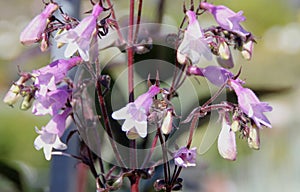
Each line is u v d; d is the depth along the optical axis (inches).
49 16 20.3
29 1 57.3
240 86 20.2
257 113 20.1
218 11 20.4
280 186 37.3
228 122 20.2
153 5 28.8
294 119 38.0
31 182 27.0
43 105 20.4
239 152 36.6
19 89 20.5
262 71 35.9
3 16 54.5
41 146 20.5
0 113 43.4
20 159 39.6
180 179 20.8
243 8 58.9
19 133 43.4
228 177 35.6
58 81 20.3
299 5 60.0
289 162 37.9
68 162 24.6
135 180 20.9
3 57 43.1
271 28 57.3
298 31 54.7
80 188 25.2
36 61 31.7
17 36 49.2
